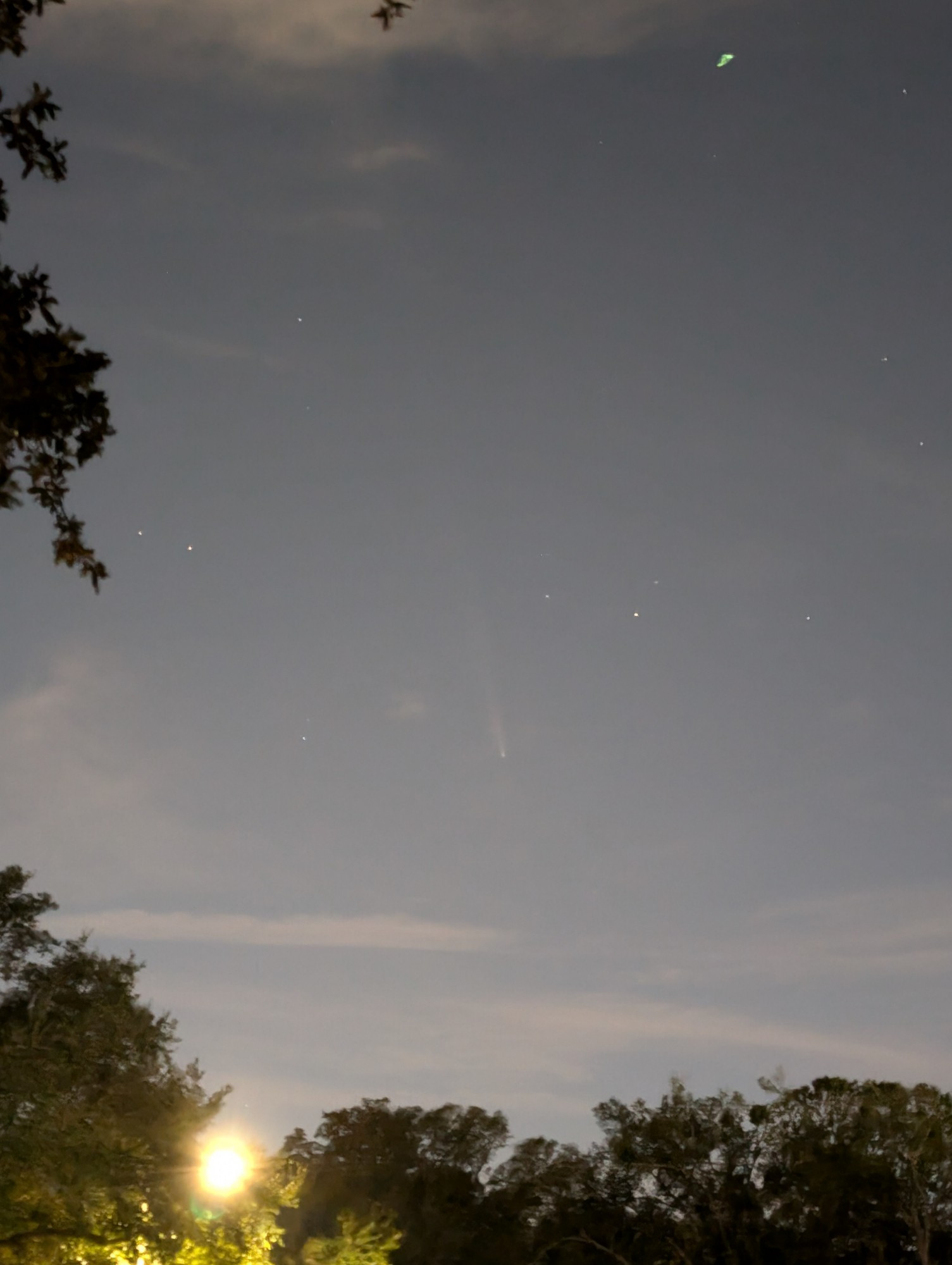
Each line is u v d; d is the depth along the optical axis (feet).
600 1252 179.22
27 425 36.83
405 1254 191.01
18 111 35.88
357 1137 213.25
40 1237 61.05
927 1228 157.28
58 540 38.06
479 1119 215.10
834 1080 167.32
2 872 82.69
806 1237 162.30
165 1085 72.43
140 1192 63.82
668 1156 174.09
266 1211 69.67
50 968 79.56
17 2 36.37
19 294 36.55
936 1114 159.02
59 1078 65.36
